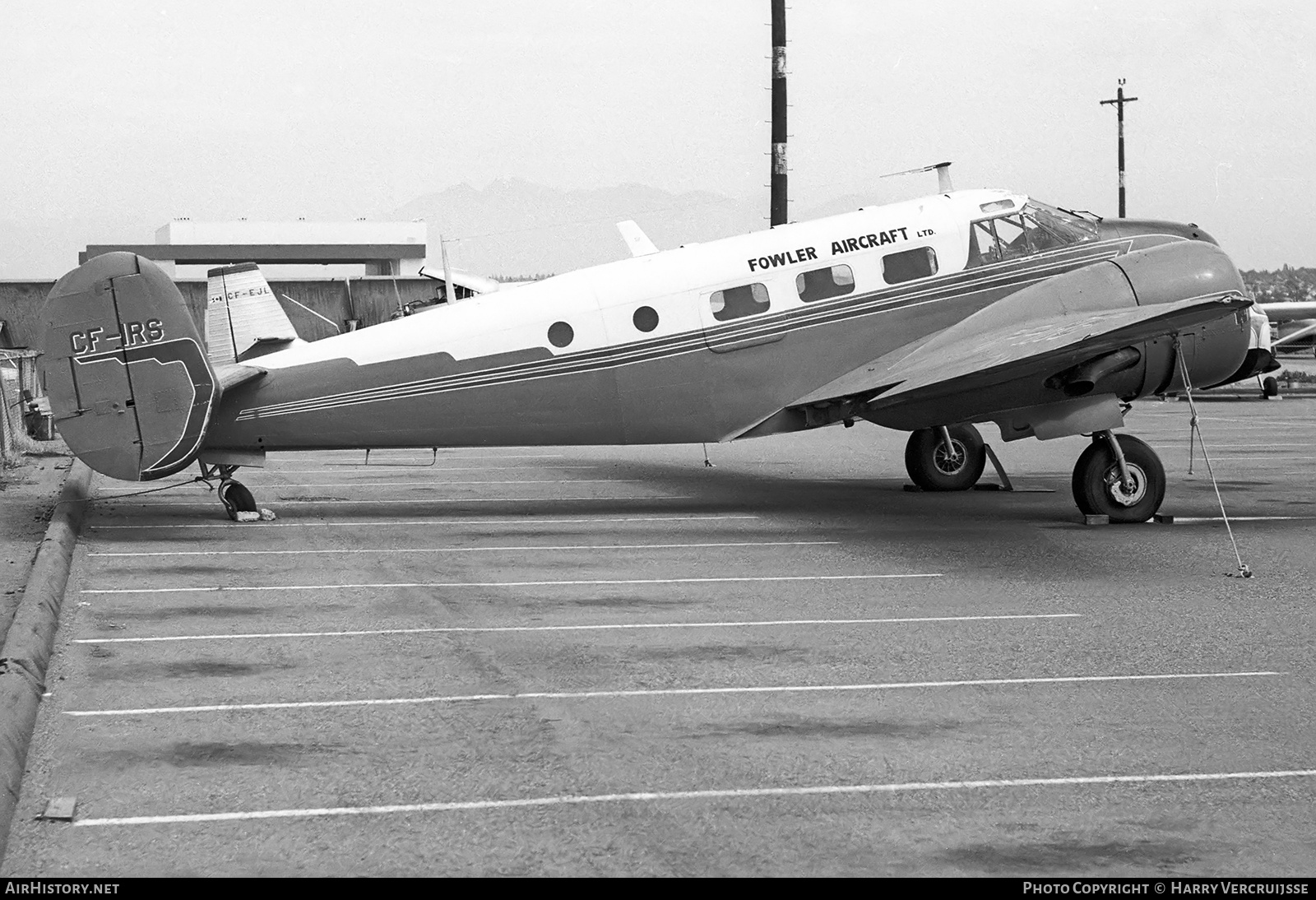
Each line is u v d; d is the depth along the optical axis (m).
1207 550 12.67
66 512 14.31
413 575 11.44
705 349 14.85
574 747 6.59
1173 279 14.59
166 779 6.09
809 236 15.23
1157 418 31.39
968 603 10.20
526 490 17.81
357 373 14.30
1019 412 14.30
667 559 12.29
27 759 6.36
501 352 14.48
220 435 14.22
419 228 73.50
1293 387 42.94
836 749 6.55
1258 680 7.89
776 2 33.66
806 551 12.68
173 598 10.38
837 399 14.66
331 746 6.60
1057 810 5.73
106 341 13.39
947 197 15.72
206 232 69.81
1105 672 8.07
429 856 5.21
